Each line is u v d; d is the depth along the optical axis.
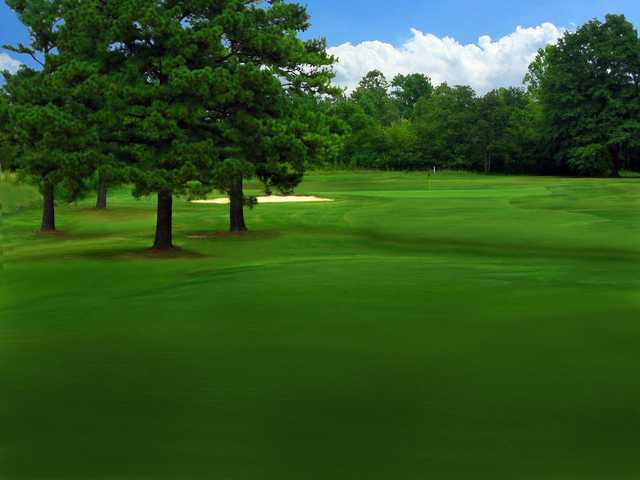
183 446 5.22
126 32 20.12
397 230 27.80
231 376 7.12
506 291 12.51
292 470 4.77
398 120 128.75
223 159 21.97
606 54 86.31
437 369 7.32
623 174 96.69
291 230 28.78
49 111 19.41
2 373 7.29
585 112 88.69
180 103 20.48
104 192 41.62
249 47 22.69
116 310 11.09
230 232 28.03
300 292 12.66
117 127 20.66
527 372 7.15
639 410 5.91
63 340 8.86
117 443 5.27
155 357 7.98
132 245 23.56
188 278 15.11
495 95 101.75
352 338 8.84
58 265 17.81
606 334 8.88
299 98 29.77
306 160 25.56
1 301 12.18
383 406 6.11
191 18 22.23
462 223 29.55
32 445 5.24
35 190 45.50
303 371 7.31
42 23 30.52
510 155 99.25
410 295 12.16
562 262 17.69
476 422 5.68
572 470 4.71
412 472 4.71
